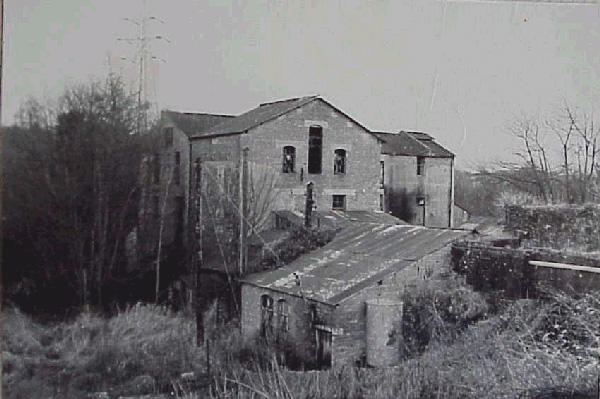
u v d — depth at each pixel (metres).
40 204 54.62
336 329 56.16
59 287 54.81
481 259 57.81
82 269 55.03
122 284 55.50
